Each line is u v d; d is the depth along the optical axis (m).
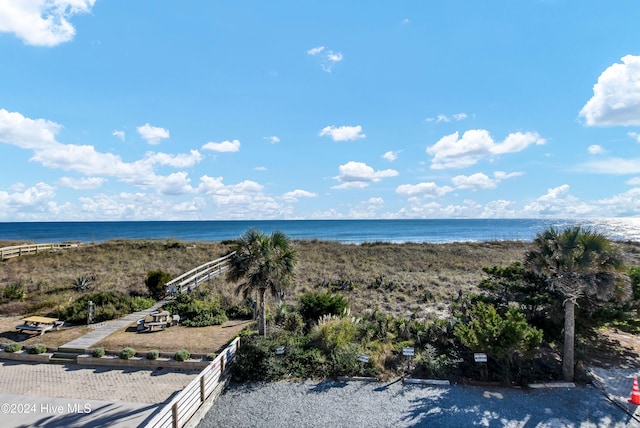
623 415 8.53
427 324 12.85
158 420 6.97
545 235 10.70
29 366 11.62
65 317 15.59
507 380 10.07
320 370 10.88
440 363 10.78
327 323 12.39
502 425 8.16
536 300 11.73
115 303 16.69
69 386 10.13
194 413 8.34
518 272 13.27
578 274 9.80
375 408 8.95
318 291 20.30
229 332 13.92
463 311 15.30
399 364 11.12
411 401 9.27
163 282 19.23
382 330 12.87
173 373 11.08
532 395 9.51
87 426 7.96
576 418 8.42
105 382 10.41
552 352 11.86
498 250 39.06
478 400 9.27
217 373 9.84
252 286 12.67
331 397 9.55
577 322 11.80
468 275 25.12
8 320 15.61
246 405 9.23
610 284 9.53
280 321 14.66
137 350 12.11
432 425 8.20
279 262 12.71
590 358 11.82
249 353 11.10
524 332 9.66
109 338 13.23
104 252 31.89
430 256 33.56
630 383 10.12
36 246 33.22
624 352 12.34
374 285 21.23
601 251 9.68
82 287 19.88
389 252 35.56
